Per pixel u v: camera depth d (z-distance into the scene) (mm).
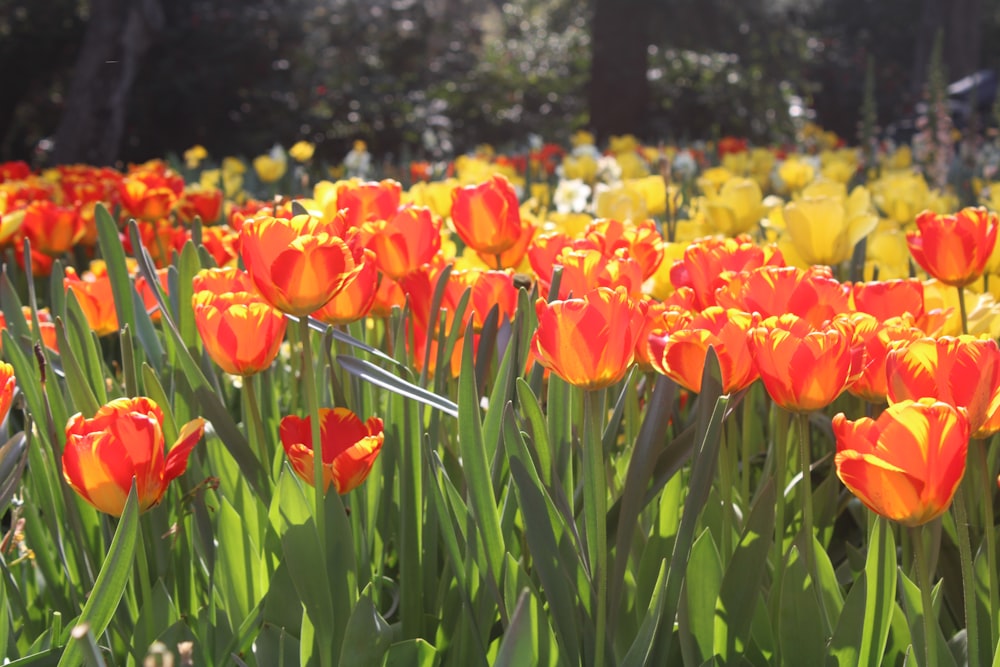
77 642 1055
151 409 1179
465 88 17469
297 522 1131
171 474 1174
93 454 1081
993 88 16172
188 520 1466
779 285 1265
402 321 1444
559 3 19859
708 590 1161
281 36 15984
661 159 3375
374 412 1617
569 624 1117
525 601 885
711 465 1073
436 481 1210
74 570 1463
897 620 1188
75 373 1328
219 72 15211
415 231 1511
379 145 15781
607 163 4605
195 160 6949
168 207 2914
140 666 1190
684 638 1106
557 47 19688
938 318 1407
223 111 15836
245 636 1252
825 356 1035
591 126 16500
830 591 1214
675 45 17188
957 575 1396
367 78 16109
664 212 2902
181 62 15383
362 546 1337
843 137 23766
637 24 16203
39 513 1601
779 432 1169
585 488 1173
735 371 1146
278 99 15695
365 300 1291
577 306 1043
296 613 1218
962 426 908
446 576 1367
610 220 1723
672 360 1129
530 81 18562
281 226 1123
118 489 1102
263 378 1579
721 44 17141
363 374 1214
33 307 1574
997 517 1561
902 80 24375
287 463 1161
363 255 1221
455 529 1305
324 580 1141
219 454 1416
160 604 1235
